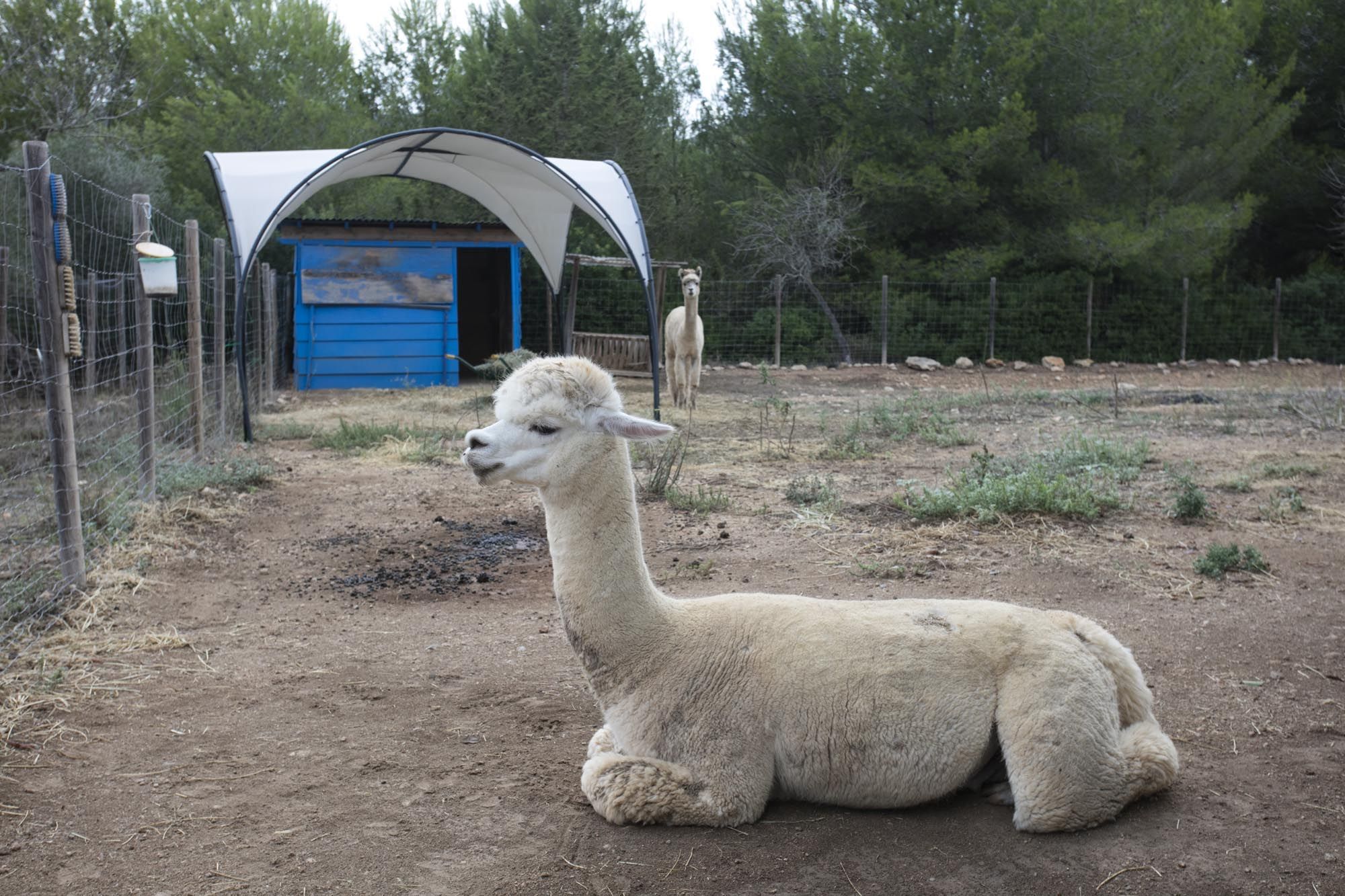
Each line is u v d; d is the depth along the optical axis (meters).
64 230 6.23
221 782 4.04
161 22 28.11
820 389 20.14
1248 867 3.36
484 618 6.15
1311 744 4.31
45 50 23.39
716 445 12.46
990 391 19.50
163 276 8.32
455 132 13.20
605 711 3.77
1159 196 25.91
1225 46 25.81
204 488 9.36
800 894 3.24
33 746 4.34
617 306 24.94
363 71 32.38
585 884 3.32
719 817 3.55
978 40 24.81
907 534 7.74
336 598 6.57
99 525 7.82
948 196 24.08
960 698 3.49
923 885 3.27
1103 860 3.38
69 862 3.48
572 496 3.65
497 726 4.58
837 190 25.69
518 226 19.91
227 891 3.31
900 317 25.56
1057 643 3.58
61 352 6.27
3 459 10.27
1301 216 29.84
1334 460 10.66
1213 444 11.91
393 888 3.32
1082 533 7.70
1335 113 29.22
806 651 3.59
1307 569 6.87
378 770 4.15
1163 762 3.66
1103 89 24.12
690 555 7.43
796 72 25.72
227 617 6.15
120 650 5.50
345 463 11.34
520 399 3.61
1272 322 27.20
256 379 16.05
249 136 26.20
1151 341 26.42
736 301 26.20
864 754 3.51
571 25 28.20
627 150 27.28
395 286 20.41
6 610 5.97
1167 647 5.46
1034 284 25.89
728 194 28.44
